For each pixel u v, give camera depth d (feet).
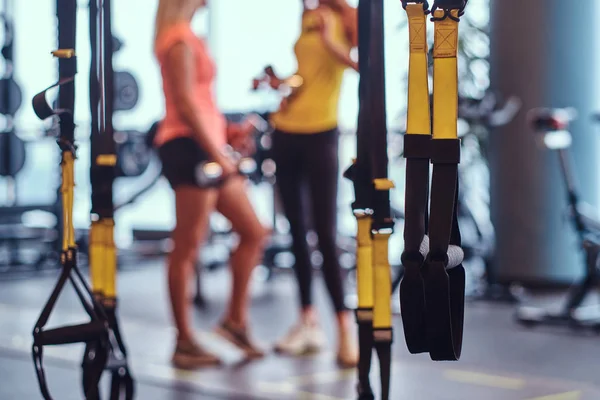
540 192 21.54
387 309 5.16
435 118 3.50
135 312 18.13
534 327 15.94
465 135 22.44
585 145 21.44
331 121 12.37
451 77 3.49
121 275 25.98
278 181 12.95
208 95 12.06
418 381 11.01
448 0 3.48
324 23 12.00
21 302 19.49
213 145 11.72
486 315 17.60
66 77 4.95
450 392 10.41
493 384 10.90
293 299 20.51
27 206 26.11
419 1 3.61
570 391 10.55
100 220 5.79
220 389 10.57
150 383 10.92
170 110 11.96
